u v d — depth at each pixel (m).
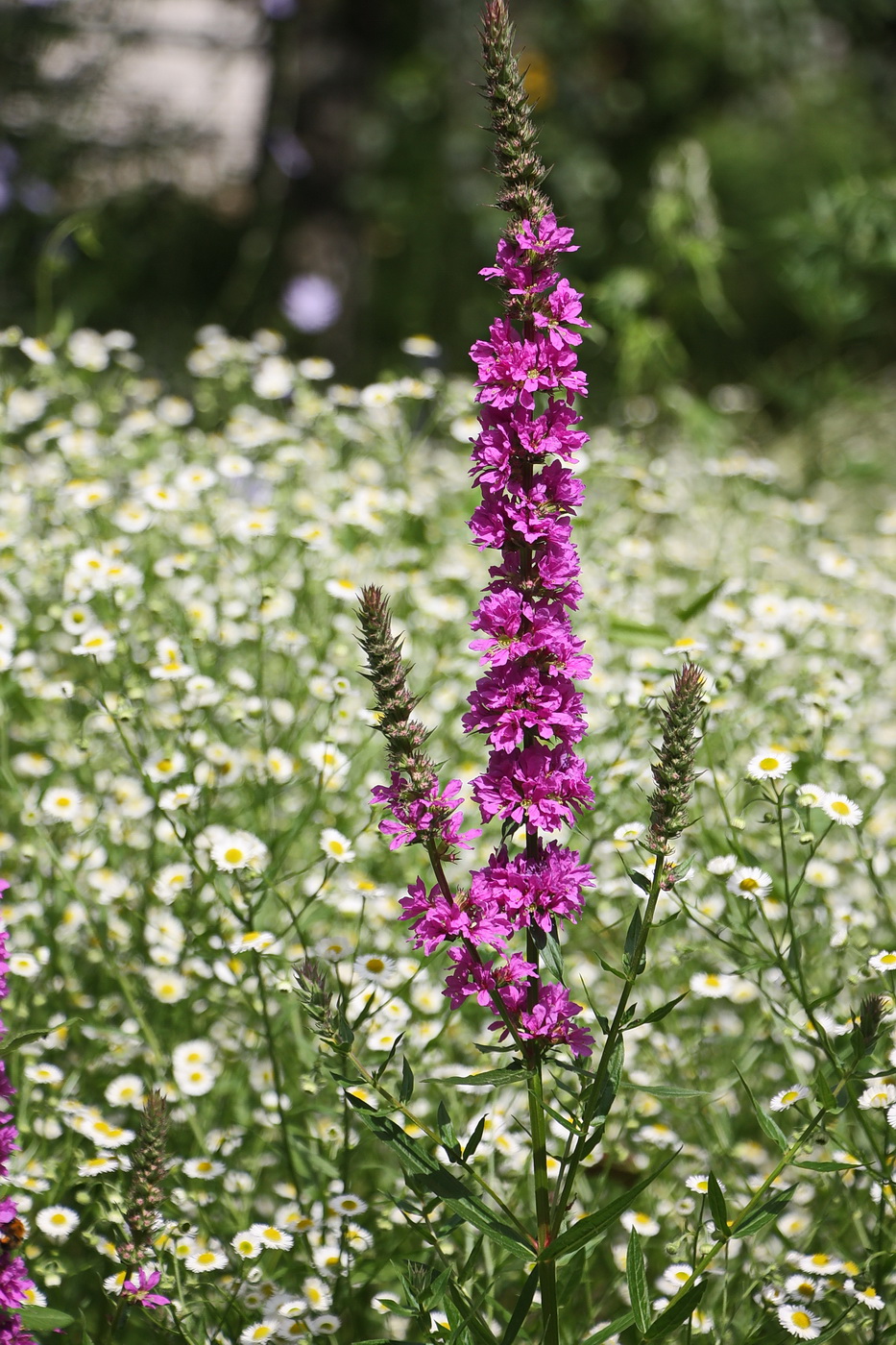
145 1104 2.51
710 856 3.61
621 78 15.57
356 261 10.39
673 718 2.23
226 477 5.12
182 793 3.41
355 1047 3.22
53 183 8.99
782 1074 3.63
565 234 2.24
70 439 5.29
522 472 2.26
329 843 3.31
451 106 13.30
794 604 4.78
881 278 10.62
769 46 15.41
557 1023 2.29
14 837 4.25
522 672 2.27
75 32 9.05
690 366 11.83
